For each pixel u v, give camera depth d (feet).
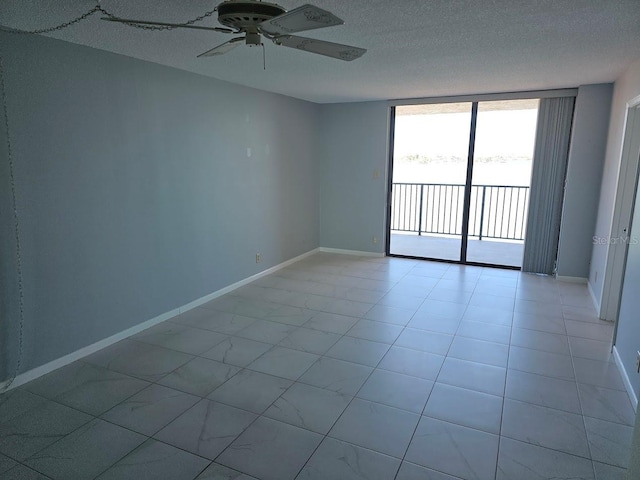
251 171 15.88
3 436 7.55
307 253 20.59
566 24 8.09
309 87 15.42
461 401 8.64
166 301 12.71
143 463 6.91
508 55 10.53
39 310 9.35
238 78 13.66
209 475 6.66
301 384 9.27
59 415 8.16
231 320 12.77
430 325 12.44
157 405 8.50
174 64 11.60
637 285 8.75
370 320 12.80
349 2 6.88
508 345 11.14
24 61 8.58
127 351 10.73
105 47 9.80
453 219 25.31
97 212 10.37
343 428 7.80
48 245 9.37
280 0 6.68
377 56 10.59
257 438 7.53
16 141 8.58
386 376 9.61
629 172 11.97
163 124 11.93
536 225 17.38
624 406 8.44
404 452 7.18
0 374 8.82
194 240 13.51
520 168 23.36
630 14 7.50
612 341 10.80
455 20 7.84
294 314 13.26
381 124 19.27
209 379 9.46
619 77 13.30
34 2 6.81
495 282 16.57
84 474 6.68
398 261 19.75
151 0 6.77
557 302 14.35
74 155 9.70
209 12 7.35
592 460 6.97
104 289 10.77
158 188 12.00
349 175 20.39
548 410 8.33
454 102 17.70
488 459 7.01
